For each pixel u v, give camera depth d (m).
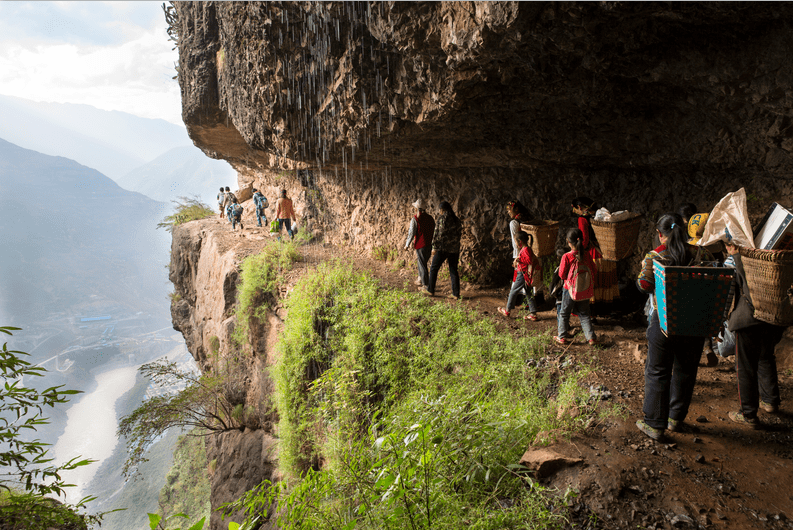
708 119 5.23
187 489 22.05
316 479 2.83
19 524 2.64
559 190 8.27
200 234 17.44
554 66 4.98
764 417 3.95
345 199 13.00
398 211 10.99
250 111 10.85
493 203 9.08
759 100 4.16
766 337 3.68
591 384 4.90
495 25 4.18
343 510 2.84
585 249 6.29
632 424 3.98
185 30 16.17
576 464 3.39
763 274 3.35
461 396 4.64
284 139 9.82
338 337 7.35
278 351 8.03
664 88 5.02
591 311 6.90
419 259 9.01
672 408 3.77
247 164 20.34
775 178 5.50
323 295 8.20
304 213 15.20
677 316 3.22
